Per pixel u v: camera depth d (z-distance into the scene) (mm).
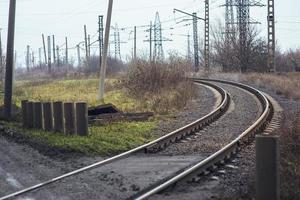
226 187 19344
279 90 68125
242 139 30062
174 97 56312
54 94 76750
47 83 108562
